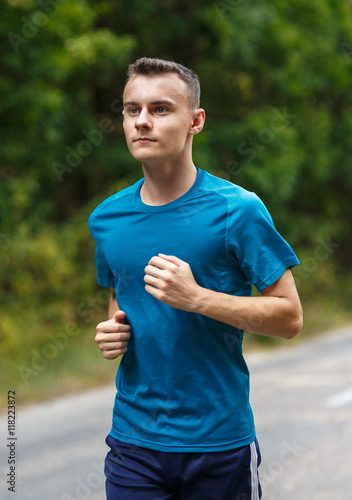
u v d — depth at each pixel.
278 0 28.28
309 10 31.31
